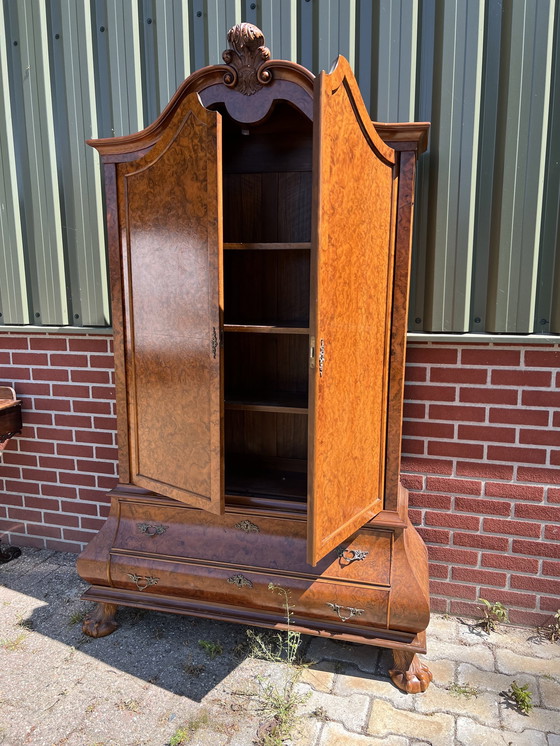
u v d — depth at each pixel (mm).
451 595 2385
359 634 1937
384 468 1968
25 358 2795
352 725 1770
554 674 2004
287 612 1990
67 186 2586
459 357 2219
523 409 2182
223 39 2291
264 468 2377
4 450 2934
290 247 1707
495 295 2154
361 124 1598
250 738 1723
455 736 1728
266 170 2266
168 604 2131
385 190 1775
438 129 2125
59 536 2938
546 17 1975
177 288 1831
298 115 1990
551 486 2193
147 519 2193
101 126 2512
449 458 2295
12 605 2453
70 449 2814
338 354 1608
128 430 2152
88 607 2438
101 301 2619
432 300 2221
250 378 2434
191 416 1863
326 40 2178
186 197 1737
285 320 2336
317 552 1615
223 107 1803
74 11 2441
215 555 2072
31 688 1941
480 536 2311
